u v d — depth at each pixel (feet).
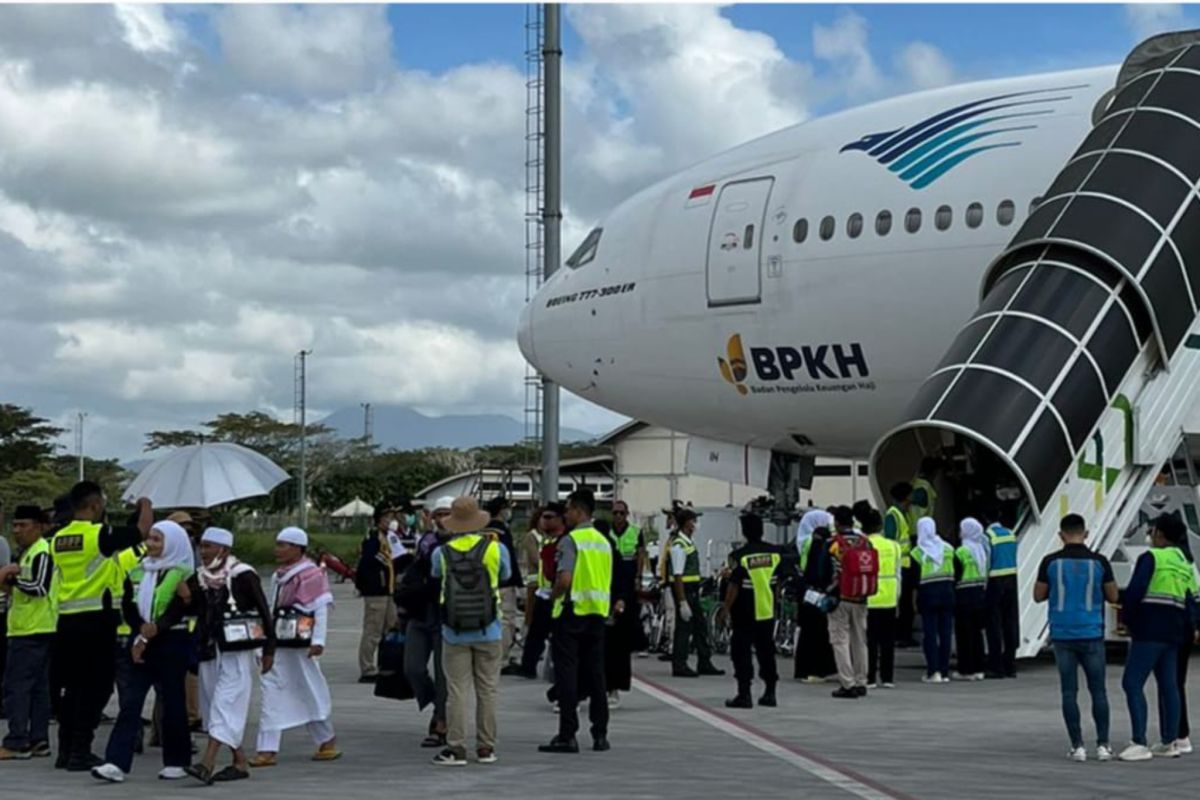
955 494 77.30
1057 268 68.23
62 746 42.47
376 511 65.10
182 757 39.96
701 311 88.79
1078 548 42.11
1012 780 38.22
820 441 90.84
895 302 79.92
